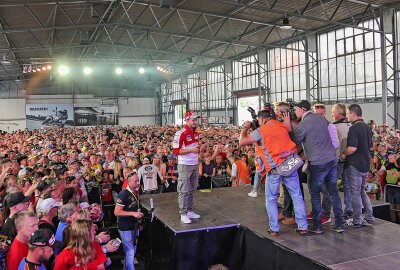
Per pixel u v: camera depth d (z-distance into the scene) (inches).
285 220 207.6
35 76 1706.4
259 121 189.0
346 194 212.7
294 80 1027.3
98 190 336.2
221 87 1391.5
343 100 869.8
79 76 1830.7
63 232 155.2
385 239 178.4
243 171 371.9
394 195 300.7
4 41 932.0
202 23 904.3
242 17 831.7
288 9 752.3
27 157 430.6
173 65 1277.1
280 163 179.8
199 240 208.2
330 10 751.7
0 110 1721.2
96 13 758.5
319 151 181.3
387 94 754.2
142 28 786.8
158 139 681.6
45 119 1766.7
